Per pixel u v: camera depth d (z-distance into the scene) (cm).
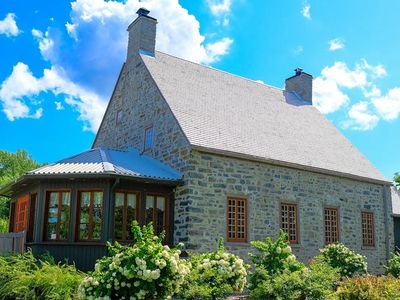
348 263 1338
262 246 1063
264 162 1555
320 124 2136
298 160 1662
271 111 1952
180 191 1405
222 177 1448
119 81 1941
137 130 1723
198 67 1920
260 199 1531
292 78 2361
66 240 1280
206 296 860
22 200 1503
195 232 1352
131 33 1892
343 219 1792
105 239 1253
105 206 1277
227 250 1406
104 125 2031
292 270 1005
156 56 1820
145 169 1418
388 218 1988
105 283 748
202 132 1480
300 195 1656
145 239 798
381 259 1911
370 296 882
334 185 1794
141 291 736
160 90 1598
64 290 933
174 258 777
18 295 955
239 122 1689
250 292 991
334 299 927
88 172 1256
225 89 1891
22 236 1270
